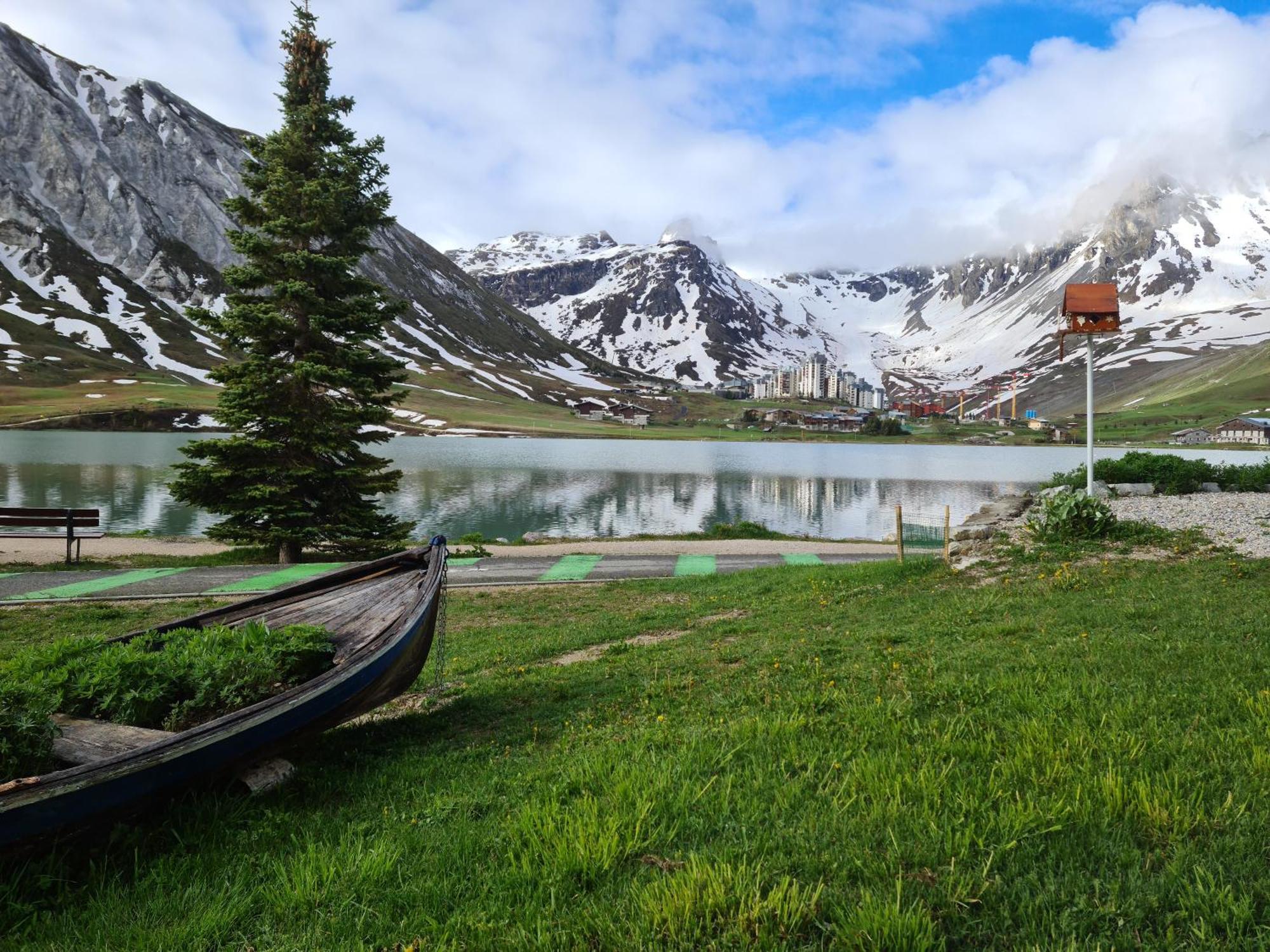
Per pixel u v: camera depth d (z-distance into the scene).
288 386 22.11
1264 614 8.82
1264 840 3.81
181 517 41.97
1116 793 4.27
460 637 13.98
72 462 77.06
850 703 6.94
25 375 179.62
